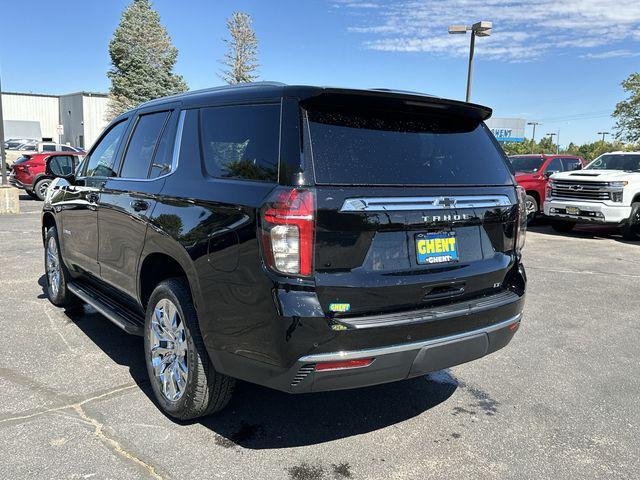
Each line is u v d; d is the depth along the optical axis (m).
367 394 3.81
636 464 2.99
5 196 13.75
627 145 38.91
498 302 3.16
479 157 3.34
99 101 50.84
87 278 4.91
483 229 3.22
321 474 2.81
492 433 3.30
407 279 2.79
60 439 3.04
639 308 6.27
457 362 3.00
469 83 18.77
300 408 3.56
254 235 2.63
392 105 2.98
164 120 3.78
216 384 3.10
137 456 2.91
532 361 4.53
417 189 2.89
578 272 8.31
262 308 2.60
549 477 2.85
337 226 2.60
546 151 82.38
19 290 6.22
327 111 2.81
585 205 11.76
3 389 3.66
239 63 45.72
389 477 2.81
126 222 3.79
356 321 2.62
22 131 44.25
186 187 3.21
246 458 2.94
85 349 4.44
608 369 4.37
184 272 3.21
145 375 3.96
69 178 5.02
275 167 2.69
